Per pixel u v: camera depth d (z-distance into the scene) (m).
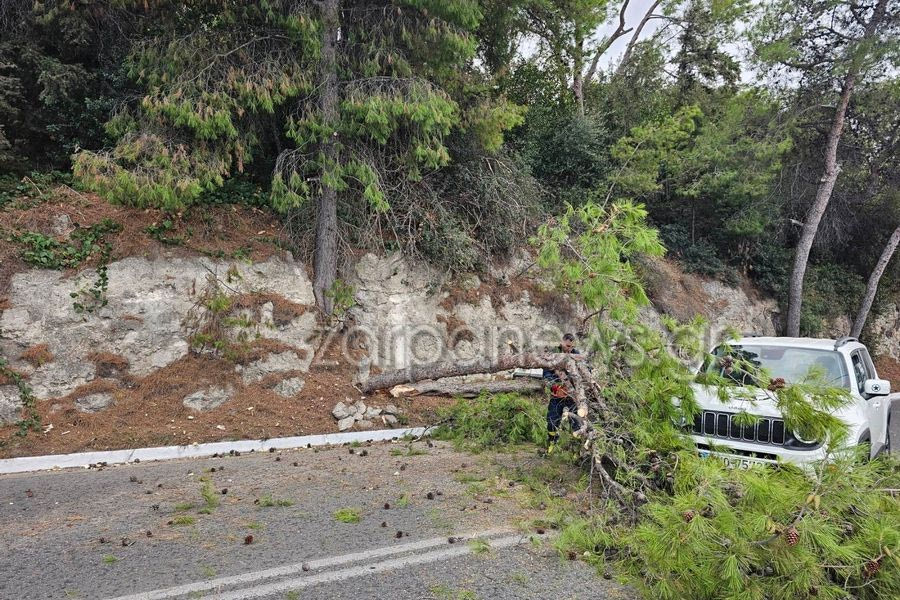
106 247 9.16
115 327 8.76
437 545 4.68
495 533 4.94
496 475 6.56
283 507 5.53
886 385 6.49
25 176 10.28
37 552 4.49
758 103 17.16
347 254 11.02
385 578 4.09
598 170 16.81
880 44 14.69
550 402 7.06
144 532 4.90
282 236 10.70
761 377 5.44
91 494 5.90
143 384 8.61
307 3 9.89
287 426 8.72
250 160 10.30
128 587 3.92
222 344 9.14
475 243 12.66
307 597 3.81
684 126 17.16
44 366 8.18
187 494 5.89
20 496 5.83
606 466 5.93
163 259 9.41
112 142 10.97
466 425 8.30
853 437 5.77
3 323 8.17
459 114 12.02
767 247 19.91
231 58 10.04
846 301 20.81
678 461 5.03
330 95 10.08
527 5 14.66
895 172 19.50
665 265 17.45
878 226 20.98
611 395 6.21
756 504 3.96
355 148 10.85
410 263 11.65
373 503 5.65
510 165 13.67
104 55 11.35
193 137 9.78
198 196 9.57
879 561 3.74
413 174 11.11
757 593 3.63
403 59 10.35
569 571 4.30
